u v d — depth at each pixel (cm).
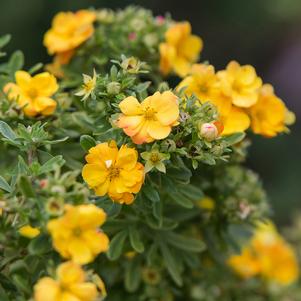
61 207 55
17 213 57
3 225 57
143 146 60
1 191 60
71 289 54
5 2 189
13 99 65
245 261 81
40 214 55
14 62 71
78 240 55
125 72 62
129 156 59
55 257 59
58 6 193
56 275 55
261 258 83
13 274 60
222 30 220
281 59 221
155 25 75
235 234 75
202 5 216
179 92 62
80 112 67
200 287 75
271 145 192
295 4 211
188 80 65
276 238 86
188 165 63
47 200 55
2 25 190
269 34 221
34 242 57
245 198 71
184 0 216
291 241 96
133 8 77
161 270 72
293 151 194
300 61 220
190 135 60
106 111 61
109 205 62
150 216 66
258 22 218
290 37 221
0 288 60
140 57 74
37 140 61
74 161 67
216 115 60
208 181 70
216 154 60
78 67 75
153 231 69
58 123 67
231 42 221
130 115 59
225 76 66
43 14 192
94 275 56
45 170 59
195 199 66
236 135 65
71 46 73
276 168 192
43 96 66
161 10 215
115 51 74
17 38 190
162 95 59
